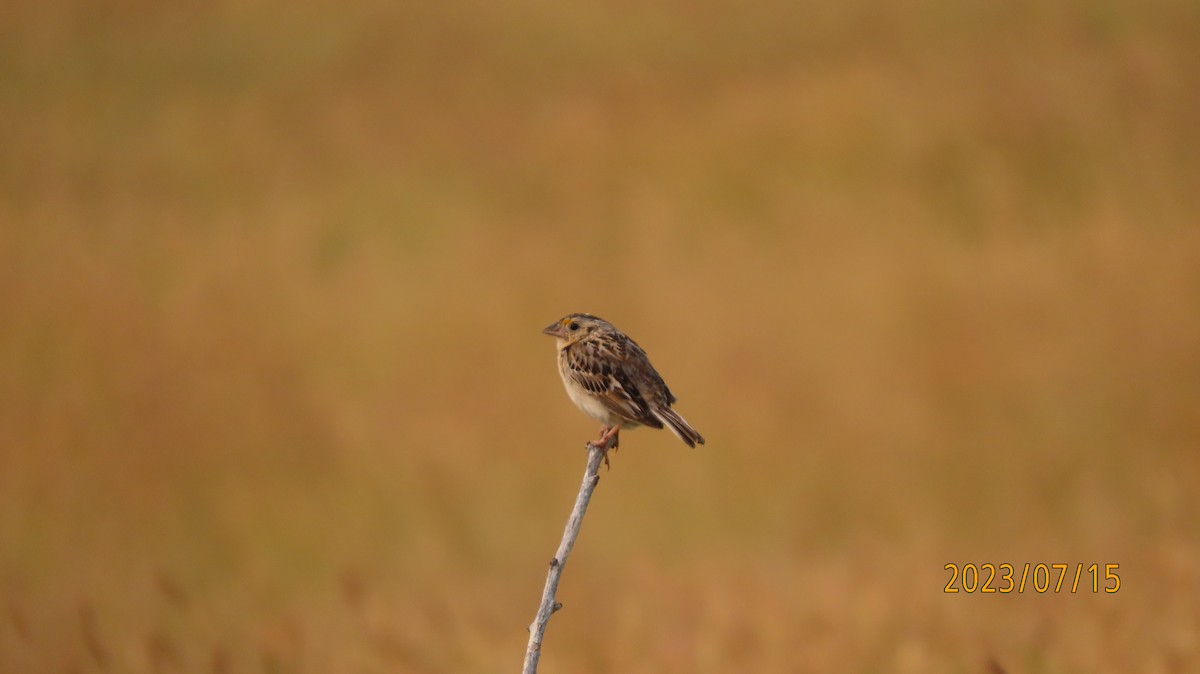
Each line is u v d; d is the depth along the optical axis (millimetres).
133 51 37062
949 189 24938
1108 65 28391
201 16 39219
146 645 9875
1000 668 8188
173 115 32938
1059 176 24922
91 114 33062
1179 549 10852
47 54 36844
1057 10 31641
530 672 5293
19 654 9852
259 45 37219
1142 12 30656
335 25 38312
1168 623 9125
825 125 27391
